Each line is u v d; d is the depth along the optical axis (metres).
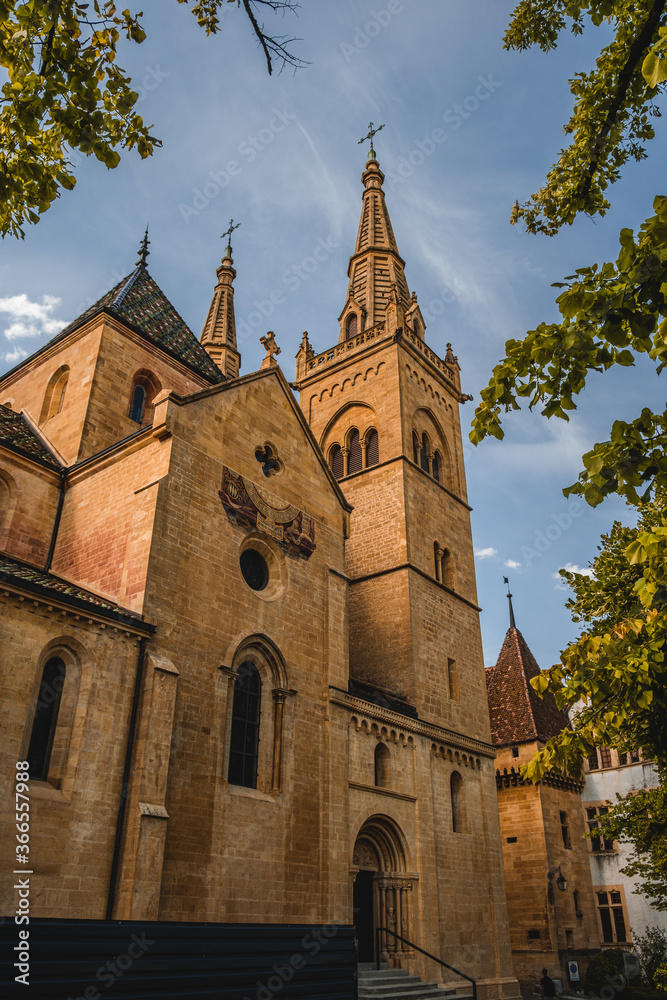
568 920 43.25
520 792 45.66
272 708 25.36
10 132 11.10
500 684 52.47
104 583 23.55
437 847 31.83
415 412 44.62
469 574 43.91
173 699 20.84
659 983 28.75
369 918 29.16
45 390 33.38
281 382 30.33
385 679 36.03
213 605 23.88
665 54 8.39
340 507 31.62
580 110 13.06
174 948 13.52
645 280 8.52
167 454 24.28
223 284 56.84
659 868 28.70
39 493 27.11
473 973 31.27
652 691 11.59
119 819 18.94
